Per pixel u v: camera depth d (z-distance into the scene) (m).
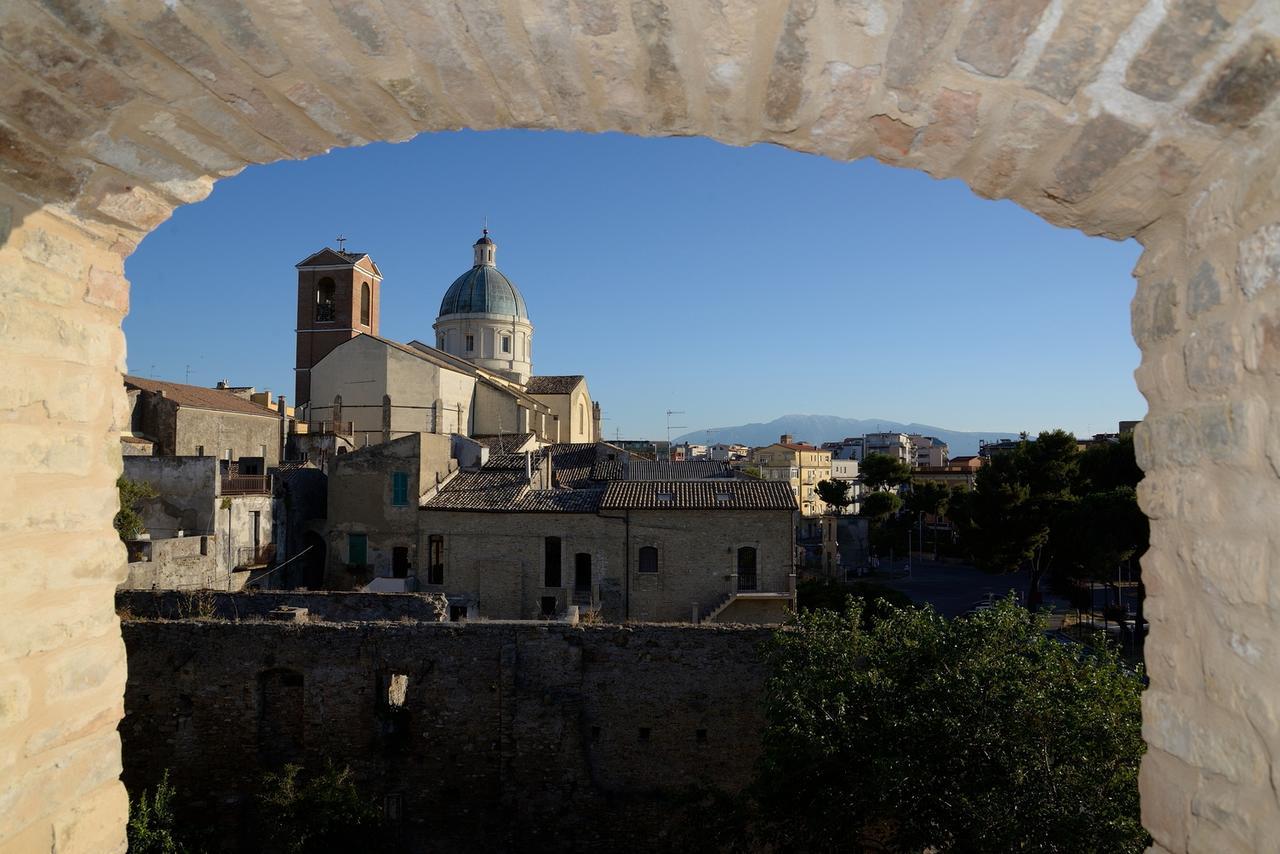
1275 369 3.23
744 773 17.50
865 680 12.64
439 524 35.69
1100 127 3.80
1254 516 3.42
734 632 17.80
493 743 17.80
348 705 17.97
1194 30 3.20
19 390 4.41
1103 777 10.89
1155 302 4.31
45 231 4.61
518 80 4.30
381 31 3.95
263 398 61.41
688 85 4.23
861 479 99.62
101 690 5.04
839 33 3.68
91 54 3.94
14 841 4.31
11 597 4.33
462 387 55.62
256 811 17.69
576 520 34.34
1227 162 3.62
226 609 22.58
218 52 4.04
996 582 56.09
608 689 17.91
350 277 63.44
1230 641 3.62
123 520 29.20
